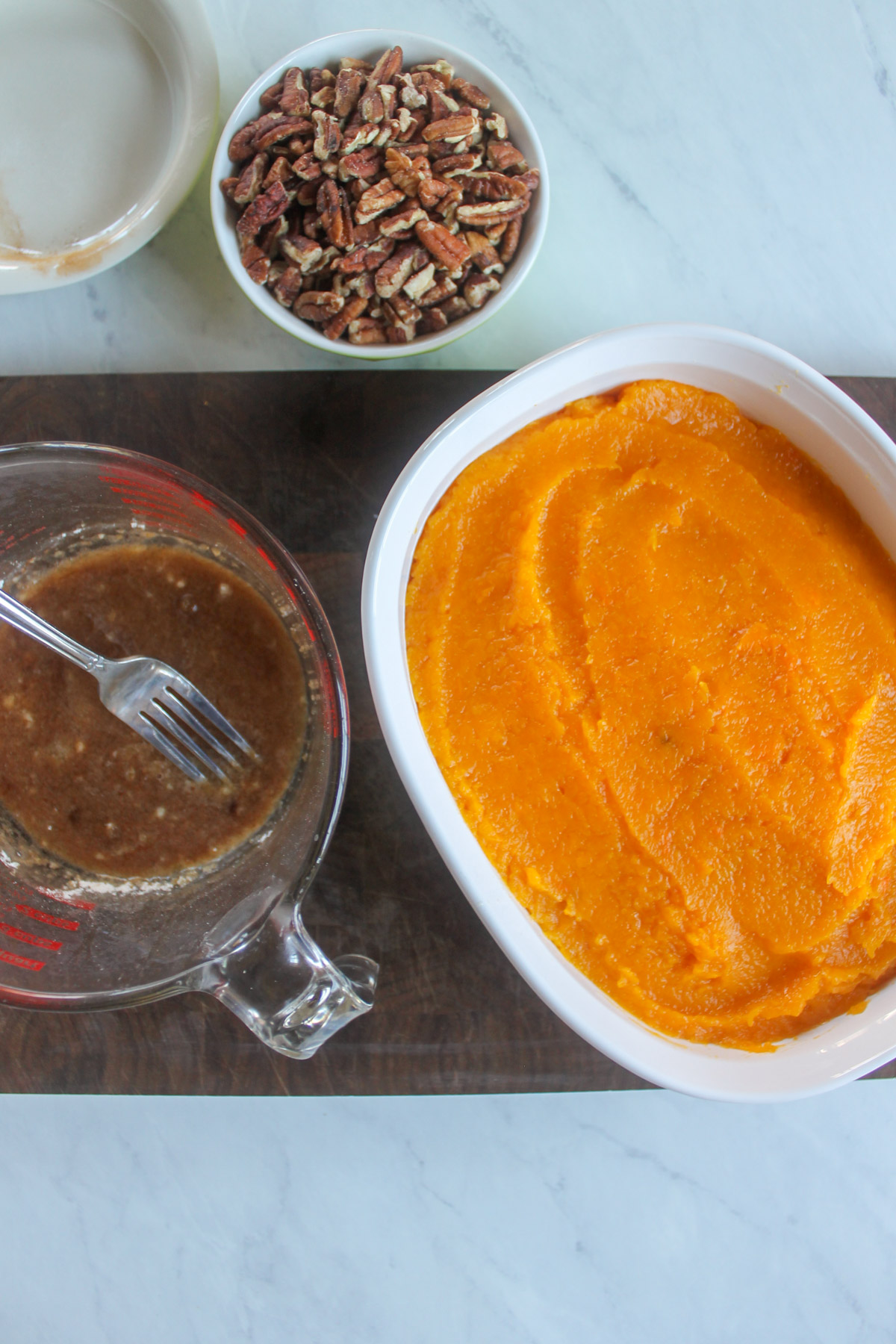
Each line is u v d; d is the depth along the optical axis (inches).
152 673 20.1
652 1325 21.9
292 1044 18.8
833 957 19.3
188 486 19.0
